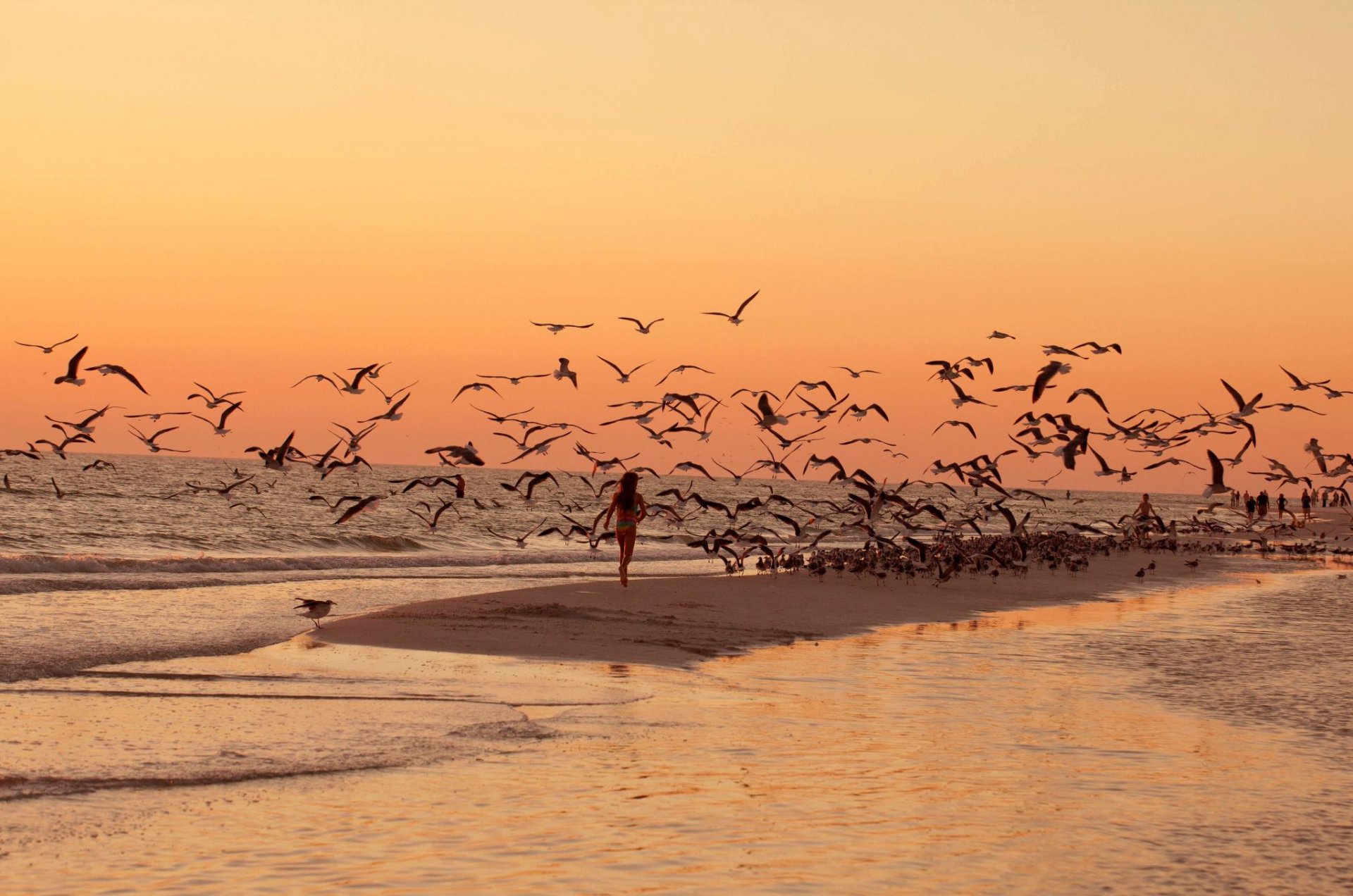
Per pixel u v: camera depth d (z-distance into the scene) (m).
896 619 28.36
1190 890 9.77
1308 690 19.19
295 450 29.78
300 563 40.72
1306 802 12.39
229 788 12.02
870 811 11.77
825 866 10.12
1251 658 22.59
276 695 16.48
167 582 32.03
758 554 53.69
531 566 45.88
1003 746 14.70
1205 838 11.12
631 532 32.38
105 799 11.51
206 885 9.38
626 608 27.94
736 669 20.16
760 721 15.84
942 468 33.22
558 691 17.50
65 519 62.16
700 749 14.17
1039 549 51.16
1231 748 14.85
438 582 35.31
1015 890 9.66
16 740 13.45
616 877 9.73
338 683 17.50
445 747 13.88
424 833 10.78
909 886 9.70
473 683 17.95
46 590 28.83
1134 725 16.16
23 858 9.87
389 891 9.31
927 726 15.75
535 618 25.53
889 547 42.75
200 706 15.60
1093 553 54.50
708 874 9.85
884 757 13.99
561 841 10.62
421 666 19.36
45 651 19.17
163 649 20.00
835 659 21.56
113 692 16.23
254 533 57.41
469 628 23.80
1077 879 9.95
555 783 12.50
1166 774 13.45
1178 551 62.00
